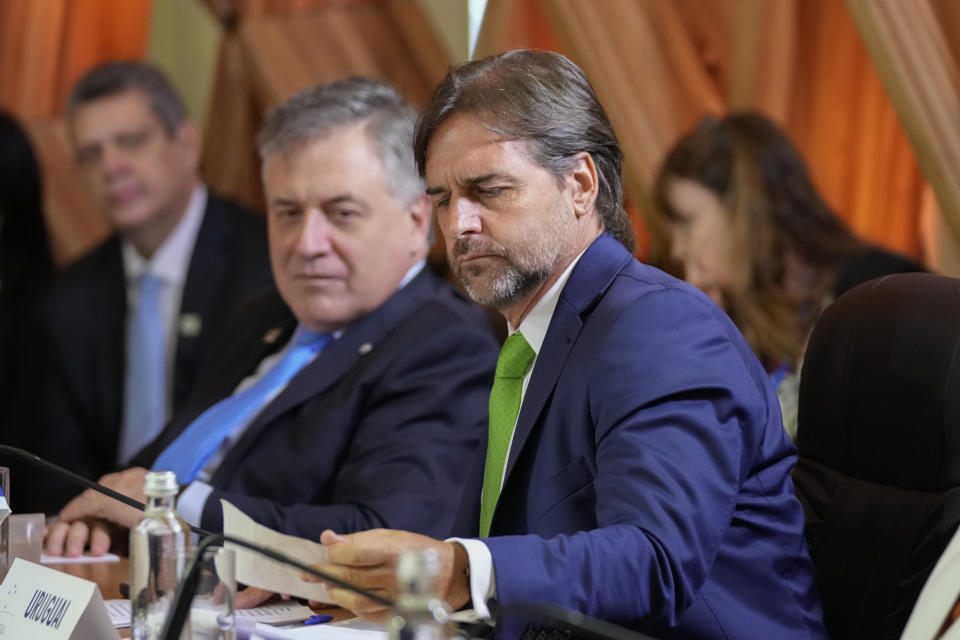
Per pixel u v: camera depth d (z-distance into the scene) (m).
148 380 14.30
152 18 15.31
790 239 11.53
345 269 8.59
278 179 8.65
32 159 15.20
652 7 12.38
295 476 8.26
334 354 8.61
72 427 14.34
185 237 14.63
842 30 11.59
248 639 5.16
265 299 9.89
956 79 11.20
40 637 5.04
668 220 12.08
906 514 5.66
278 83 14.73
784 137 11.73
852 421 5.95
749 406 5.33
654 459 5.00
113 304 14.58
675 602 4.84
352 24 14.28
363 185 8.54
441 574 4.69
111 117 14.86
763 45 11.88
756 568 5.43
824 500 6.04
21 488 14.34
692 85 12.23
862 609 5.72
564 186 5.82
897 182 11.40
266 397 8.85
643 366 5.30
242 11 14.90
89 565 7.64
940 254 11.26
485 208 5.76
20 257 15.08
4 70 15.56
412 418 8.18
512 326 6.19
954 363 5.60
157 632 4.39
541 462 5.63
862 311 6.01
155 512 4.53
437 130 5.86
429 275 9.00
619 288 5.70
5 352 14.86
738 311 11.63
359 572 4.74
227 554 4.33
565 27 12.79
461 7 13.56
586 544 4.75
